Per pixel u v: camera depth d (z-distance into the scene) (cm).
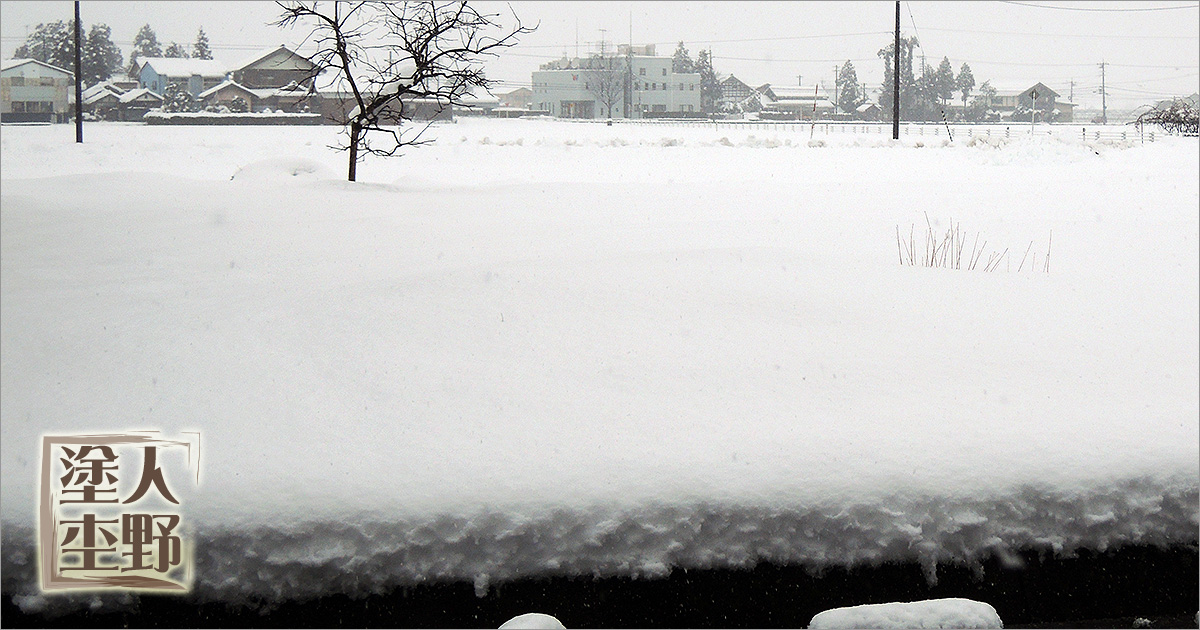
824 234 1204
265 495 433
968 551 435
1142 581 442
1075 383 572
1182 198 1728
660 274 785
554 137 5638
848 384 561
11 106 9144
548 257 912
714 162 3556
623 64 12812
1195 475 462
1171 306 758
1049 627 435
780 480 448
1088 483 455
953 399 543
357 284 772
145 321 691
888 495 442
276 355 609
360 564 411
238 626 409
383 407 526
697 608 422
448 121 8331
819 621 352
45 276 864
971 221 1364
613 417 512
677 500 434
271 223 1146
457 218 1241
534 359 596
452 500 430
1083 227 1312
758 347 620
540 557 419
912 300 735
